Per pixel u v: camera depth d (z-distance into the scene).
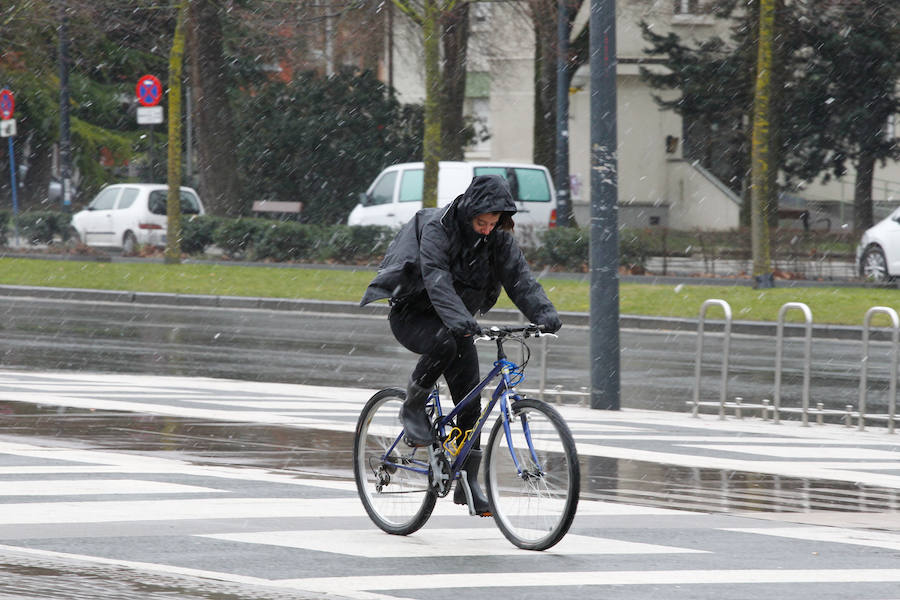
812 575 21.14
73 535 23.02
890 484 30.58
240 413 40.53
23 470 29.62
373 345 63.53
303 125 145.50
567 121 106.38
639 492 28.97
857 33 125.75
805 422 41.69
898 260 86.75
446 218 22.19
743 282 88.38
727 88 133.62
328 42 123.25
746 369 55.81
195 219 117.00
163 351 59.94
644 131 157.88
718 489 29.52
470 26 126.69
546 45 109.88
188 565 21.03
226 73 136.50
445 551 22.59
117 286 90.75
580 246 96.25
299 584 19.97
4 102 123.25
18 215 128.25
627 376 53.47
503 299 77.69
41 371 51.84
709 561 22.08
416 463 23.67
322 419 39.56
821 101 131.88
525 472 22.36
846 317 70.94
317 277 93.25
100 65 161.38
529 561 21.91
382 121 147.12
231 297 84.81
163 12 129.12
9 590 19.12
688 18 148.88
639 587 20.19
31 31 124.31
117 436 35.22
